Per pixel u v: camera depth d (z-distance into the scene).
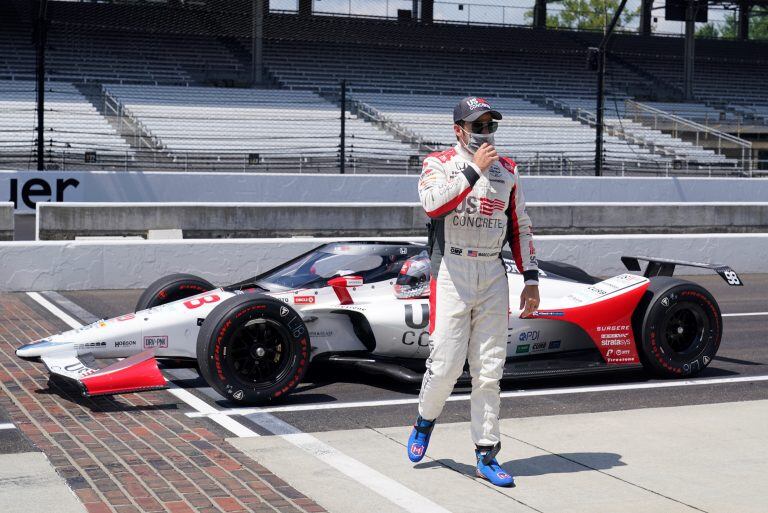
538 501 4.70
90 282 12.86
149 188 22.78
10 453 5.44
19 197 22.00
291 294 7.19
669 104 44.56
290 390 6.75
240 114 35.72
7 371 7.66
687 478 5.09
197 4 46.50
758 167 43.38
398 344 7.34
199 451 5.52
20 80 36.09
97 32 41.94
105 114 33.88
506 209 4.89
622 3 24.97
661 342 7.69
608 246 15.40
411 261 7.55
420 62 45.97
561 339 7.79
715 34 98.06
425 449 5.11
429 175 4.85
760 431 6.07
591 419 6.38
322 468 5.20
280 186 23.66
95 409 6.54
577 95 44.88
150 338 6.87
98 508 4.51
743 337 10.16
